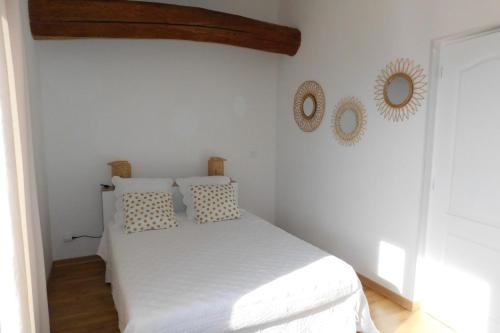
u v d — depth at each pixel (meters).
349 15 2.86
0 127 1.06
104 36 2.70
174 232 2.74
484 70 1.99
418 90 2.30
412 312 2.44
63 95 3.13
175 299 1.67
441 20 2.13
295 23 3.58
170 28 2.83
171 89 3.54
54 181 3.18
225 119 3.84
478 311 2.09
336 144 3.10
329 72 3.13
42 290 1.72
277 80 4.02
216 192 3.17
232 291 1.76
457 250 2.20
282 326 1.85
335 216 3.17
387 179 2.58
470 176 2.10
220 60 3.74
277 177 4.15
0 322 1.08
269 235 2.67
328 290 1.93
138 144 3.47
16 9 1.41
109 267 2.82
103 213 3.13
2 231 1.08
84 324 2.26
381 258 2.68
